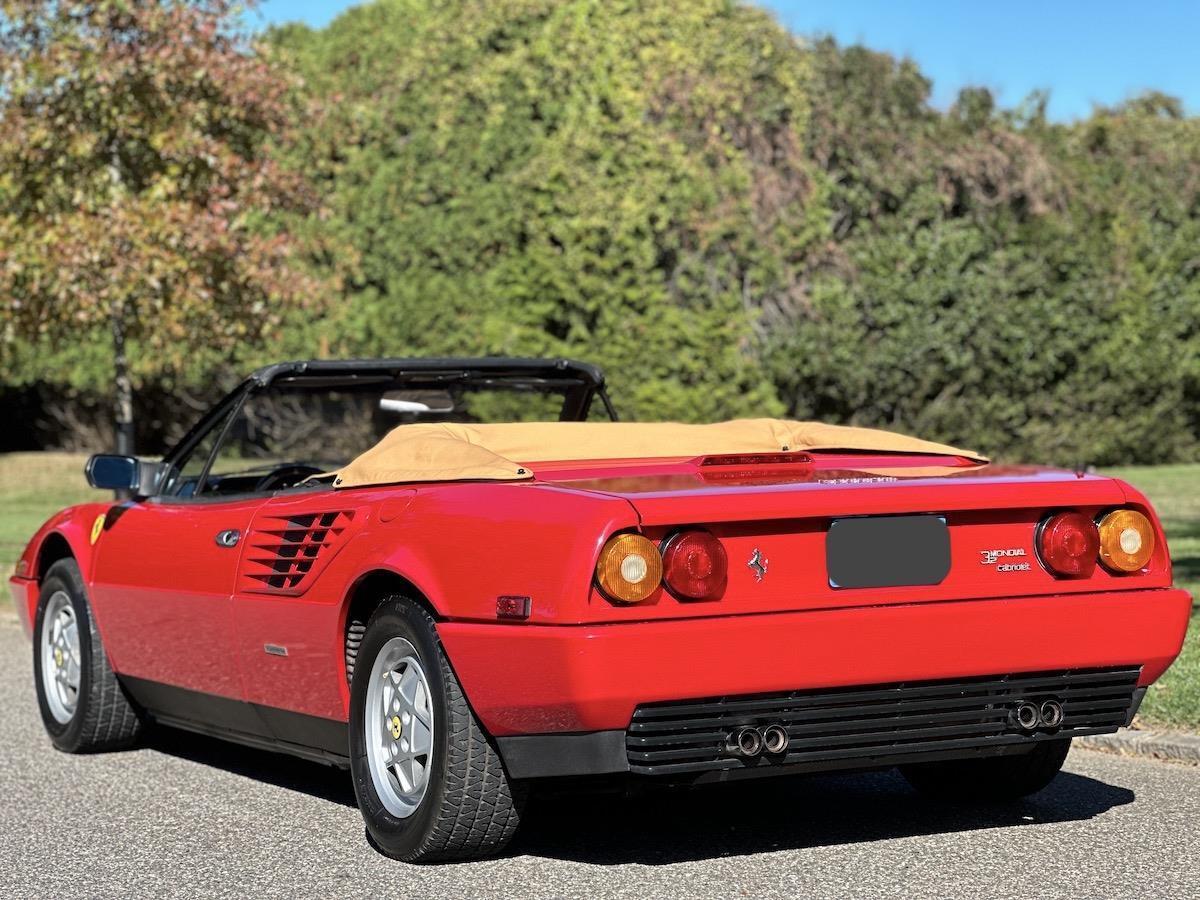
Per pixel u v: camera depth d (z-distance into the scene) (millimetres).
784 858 4613
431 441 4848
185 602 5676
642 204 19516
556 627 4047
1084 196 22969
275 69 13867
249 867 4691
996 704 4422
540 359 6211
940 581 4355
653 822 5105
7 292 13016
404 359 5961
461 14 20391
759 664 4078
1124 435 22719
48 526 6863
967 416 21844
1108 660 4461
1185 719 6215
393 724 4680
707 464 4832
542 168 19562
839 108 21203
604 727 4039
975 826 4996
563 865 4578
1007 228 22047
